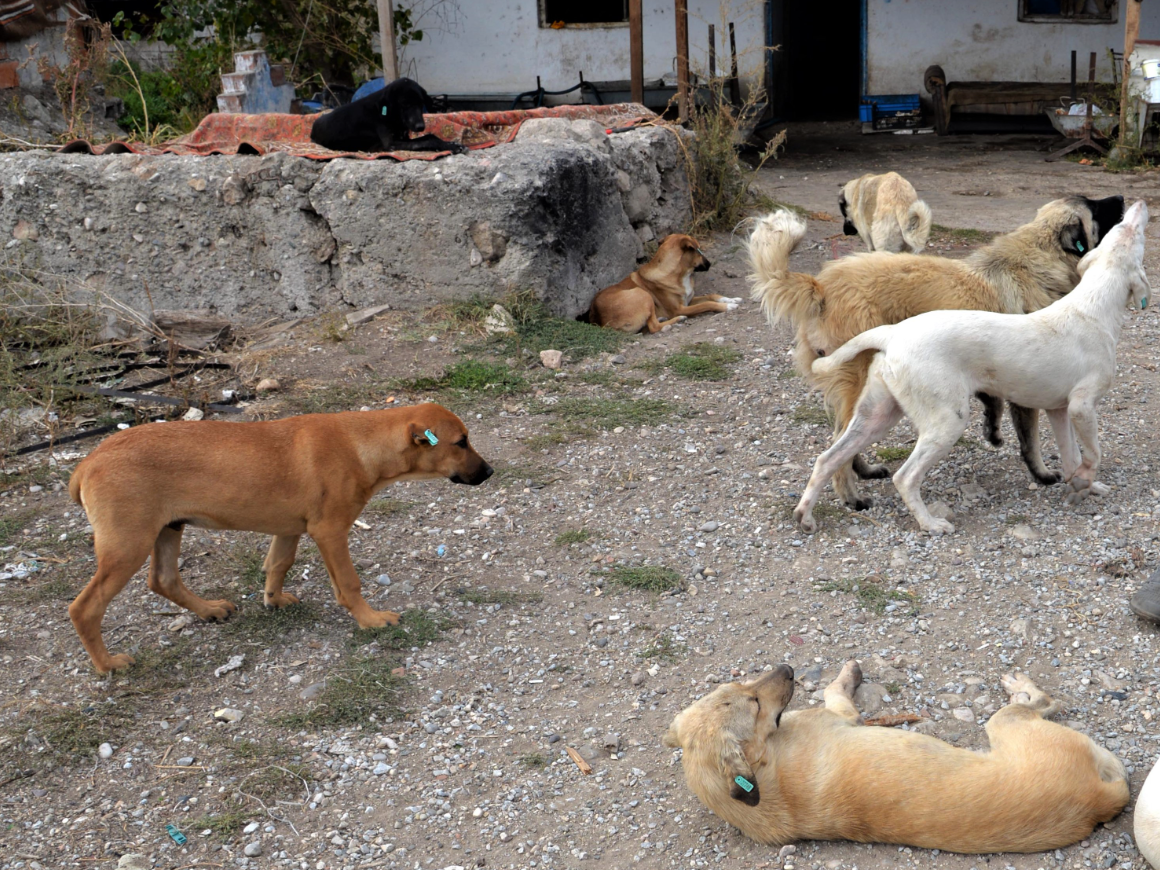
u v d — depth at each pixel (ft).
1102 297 15.40
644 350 25.08
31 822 11.02
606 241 28.43
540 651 13.84
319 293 27.14
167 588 13.98
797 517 16.39
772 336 25.77
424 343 24.75
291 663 13.64
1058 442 16.47
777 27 60.29
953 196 41.39
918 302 17.06
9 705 12.75
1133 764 10.98
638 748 11.94
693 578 15.37
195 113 43.37
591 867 10.33
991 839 9.88
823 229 36.24
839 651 13.32
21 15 42.60
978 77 57.21
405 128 27.17
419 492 18.39
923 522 16.01
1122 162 45.93
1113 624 13.30
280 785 11.50
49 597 15.07
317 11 47.34
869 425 15.92
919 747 10.30
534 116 33.27
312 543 16.78
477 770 11.71
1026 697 11.89
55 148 28.84
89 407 21.89
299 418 13.70
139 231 27.17
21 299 25.34
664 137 32.63
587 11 55.67
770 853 10.29
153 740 12.25
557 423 21.03
